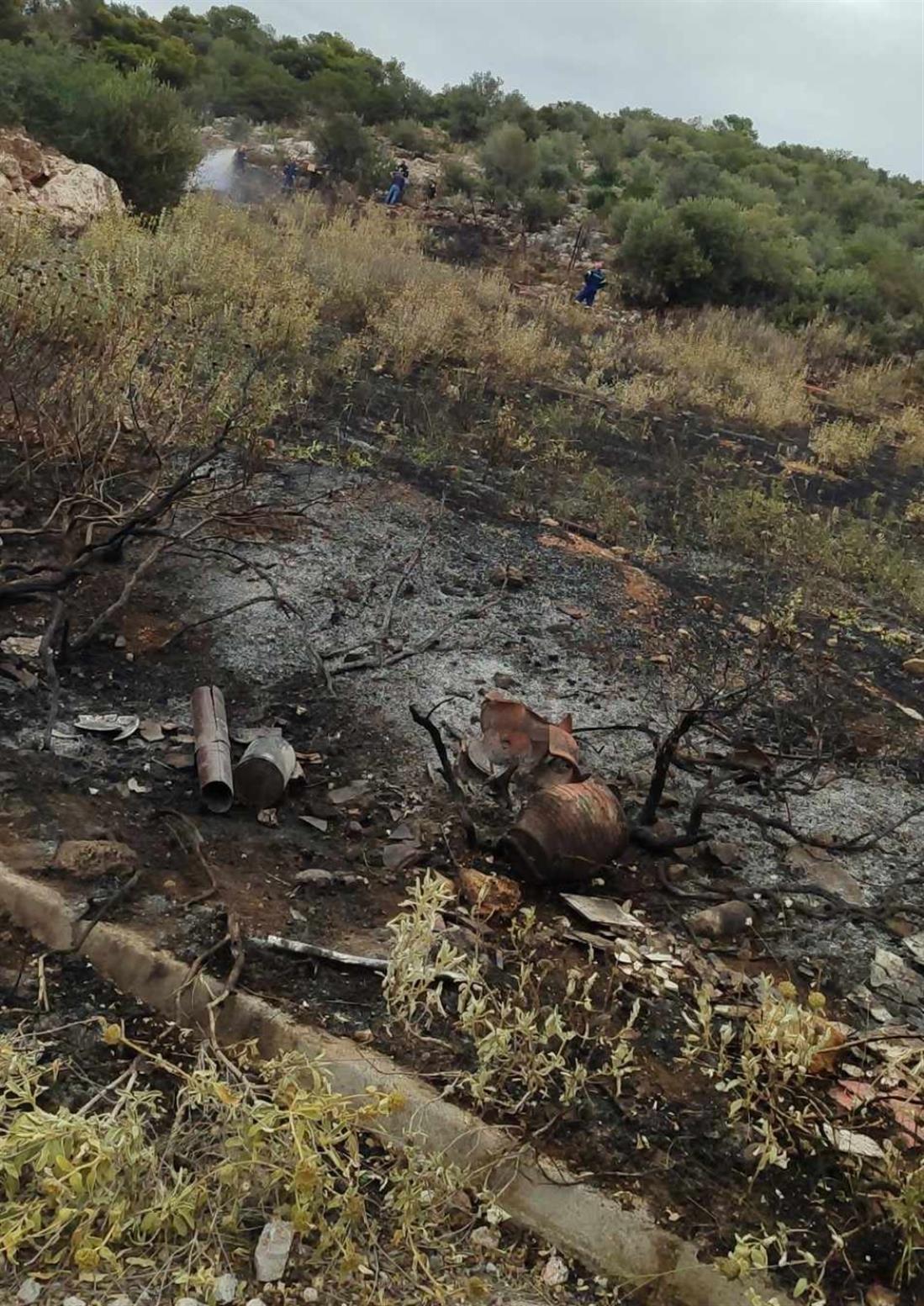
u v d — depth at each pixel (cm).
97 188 1303
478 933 324
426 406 889
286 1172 220
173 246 958
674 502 868
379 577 575
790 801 460
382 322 1131
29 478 539
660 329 1880
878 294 2516
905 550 904
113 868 320
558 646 552
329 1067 270
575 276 2288
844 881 407
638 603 634
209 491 546
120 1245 217
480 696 480
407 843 368
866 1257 255
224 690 443
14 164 1191
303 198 2189
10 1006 274
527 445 897
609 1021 308
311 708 443
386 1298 221
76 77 1506
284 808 382
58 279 620
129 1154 216
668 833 410
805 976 355
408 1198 230
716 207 2300
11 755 364
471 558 635
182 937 303
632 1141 271
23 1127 212
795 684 582
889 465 1280
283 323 880
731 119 5369
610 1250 246
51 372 594
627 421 1126
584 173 3591
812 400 1608
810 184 3953
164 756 390
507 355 1195
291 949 304
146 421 607
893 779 501
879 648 687
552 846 355
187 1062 269
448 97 4397
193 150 1570
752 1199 263
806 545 827
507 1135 263
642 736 479
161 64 3556
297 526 609
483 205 2906
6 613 457
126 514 476
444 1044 286
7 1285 206
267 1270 220
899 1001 350
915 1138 291
